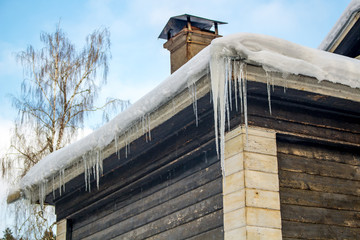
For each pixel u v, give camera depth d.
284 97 5.54
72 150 7.31
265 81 5.14
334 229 5.63
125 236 7.32
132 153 6.92
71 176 7.67
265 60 5.00
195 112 5.75
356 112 5.95
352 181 5.95
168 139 6.53
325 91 5.43
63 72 16.27
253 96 5.46
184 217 6.23
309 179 5.70
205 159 6.07
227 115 5.58
